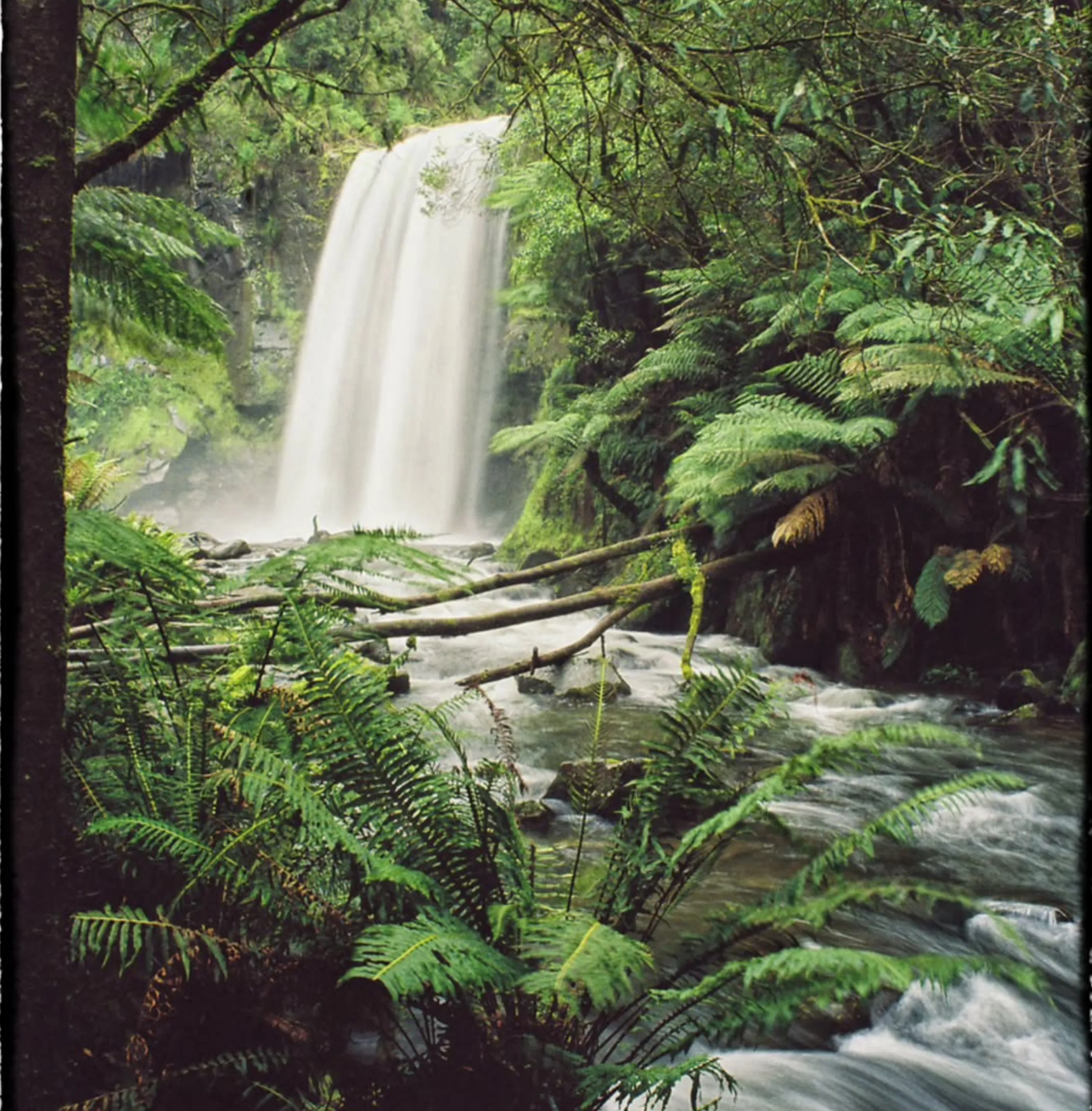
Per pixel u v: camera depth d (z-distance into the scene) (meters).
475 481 21.47
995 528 7.90
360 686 2.38
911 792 5.71
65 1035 1.82
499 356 21.33
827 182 3.90
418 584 2.18
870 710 7.73
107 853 2.34
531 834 4.63
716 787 2.38
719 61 3.43
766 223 4.14
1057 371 5.34
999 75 3.45
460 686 5.56
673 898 2.37
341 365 23.59
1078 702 7.23
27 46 1.74
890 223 4.48
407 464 22.50
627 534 12.20
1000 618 8.29
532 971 2.07
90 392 22.73
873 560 8.69
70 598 2.74
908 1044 3.13
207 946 2.14
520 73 3.39
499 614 5.73
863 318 6.34
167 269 2.94
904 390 7.71
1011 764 6.27
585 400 12.08
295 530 23.53
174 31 2.99
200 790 2.45
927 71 3.47
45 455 1.75
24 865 1.77
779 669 9.04
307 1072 2.08
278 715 2.54
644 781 2.44
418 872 2.17
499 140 6.44
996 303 3.95
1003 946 3.72
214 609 3.15
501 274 21.30
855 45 3.46
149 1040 2.06
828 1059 2.97
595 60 3.62
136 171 23.41
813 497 7.39
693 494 7.69
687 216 3.80
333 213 23.97
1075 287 3.12
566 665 8.45
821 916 1.94
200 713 2.58
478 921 2.25
